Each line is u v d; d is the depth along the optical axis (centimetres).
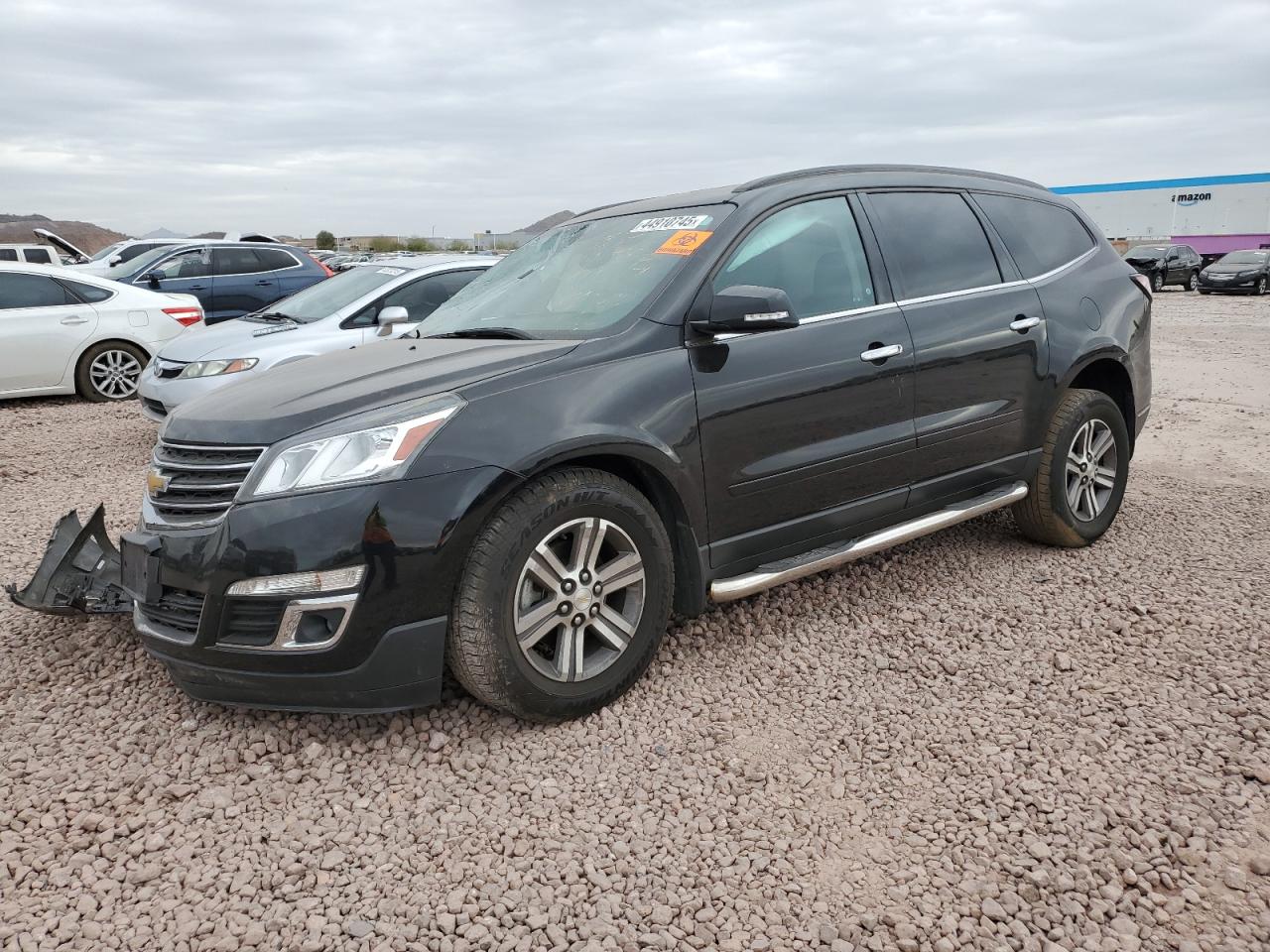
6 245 2478
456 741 308
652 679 348
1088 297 479
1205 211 3878
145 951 222
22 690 350
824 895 237
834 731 313
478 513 286
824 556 374
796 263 378
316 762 298
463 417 294
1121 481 491
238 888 243
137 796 283
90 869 250
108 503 610
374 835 264
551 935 224
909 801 274
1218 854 247
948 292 421
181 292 1346
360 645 282
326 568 277
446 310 430
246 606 285
